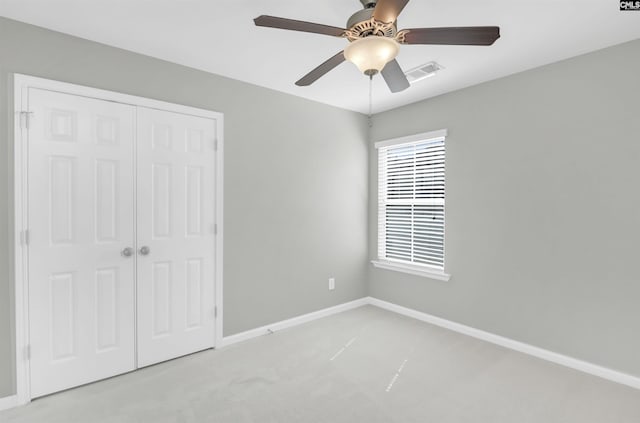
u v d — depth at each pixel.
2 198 2.02
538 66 2.71
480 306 3.11
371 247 4.13
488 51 2.45
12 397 2.05
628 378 2.29
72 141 2.23
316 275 3.64
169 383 2.33
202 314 2.83
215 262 2.89
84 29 2.18
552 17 2.01
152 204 2.56
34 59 2.12
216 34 2.25
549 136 2.66
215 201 2.89
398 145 3.81
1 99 2.02
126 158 2.44
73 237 2.25
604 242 2.40
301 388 2.26
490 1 1.86
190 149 2.74
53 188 2.17
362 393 2.21
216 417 1.96
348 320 3.59
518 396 2.17
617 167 2.34
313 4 1.91
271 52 2.51
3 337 2.04
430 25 2.10
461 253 3.25
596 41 2.30
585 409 2.03
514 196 2.87
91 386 2.29
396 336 3.16
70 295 2.24
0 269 2.02
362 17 1.52
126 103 2.44
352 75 2.90
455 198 3.29
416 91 3.30
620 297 2.34
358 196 4.05
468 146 3.18
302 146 3.49
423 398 2.15
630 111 2.28
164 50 2.47
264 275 3.22
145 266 2.54
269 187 3.24
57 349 2.20
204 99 2.82
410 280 3.71
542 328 2.71
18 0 1.86
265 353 2.79
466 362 2.64
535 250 2.75
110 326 2.40
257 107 3.14
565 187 2.58
